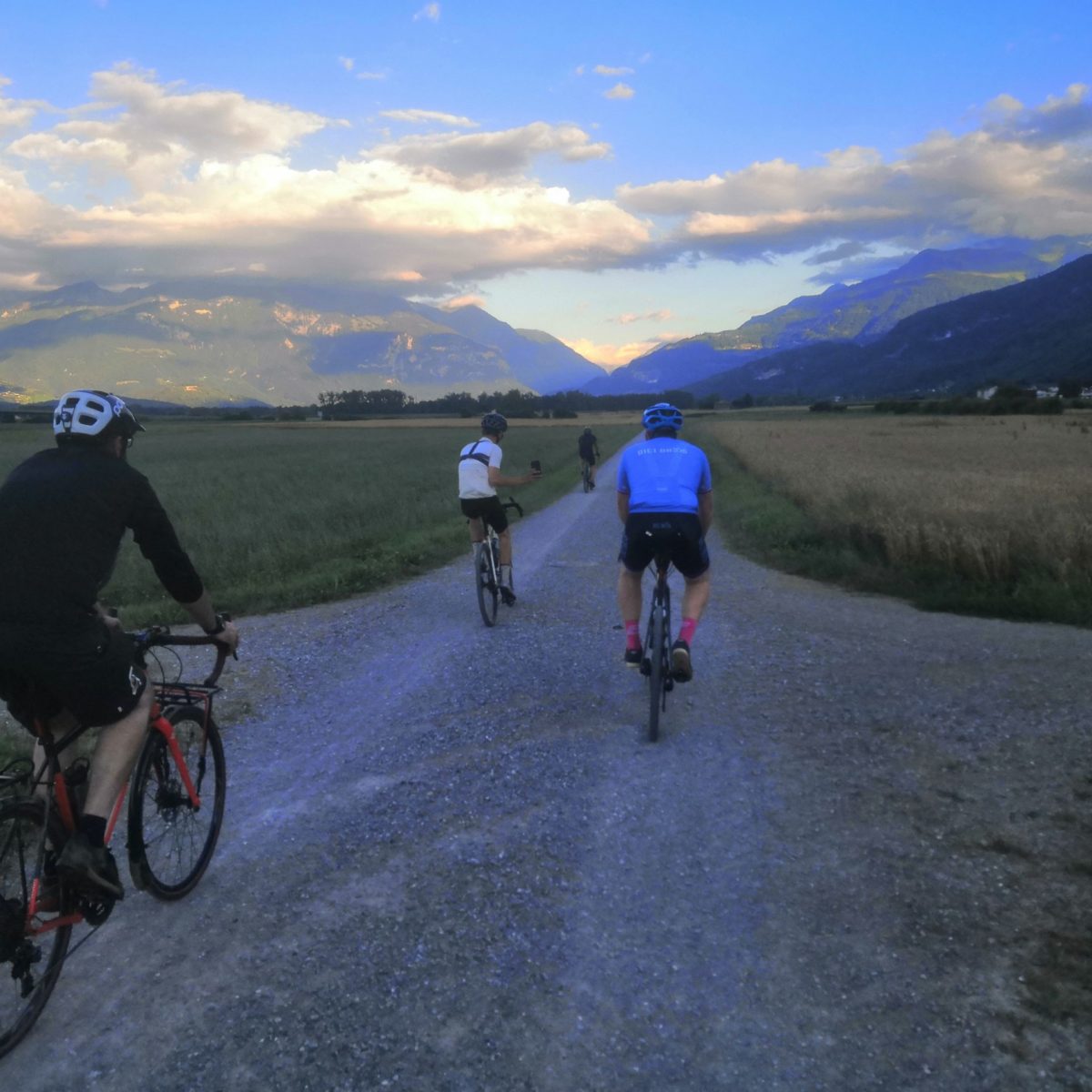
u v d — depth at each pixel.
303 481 26.12
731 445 43.41
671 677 5.52
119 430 2.98
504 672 6.66
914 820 4.11
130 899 3.50
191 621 8.80
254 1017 2.75
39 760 2.89
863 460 30.33
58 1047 2.63
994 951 3.05
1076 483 17.95
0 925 2.54
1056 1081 2.43
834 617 8.55
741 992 2.87
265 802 4.44
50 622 2.61
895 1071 2.50
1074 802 4.20
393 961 3.04
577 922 3.30
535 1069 2.53
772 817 4.18
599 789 4.52
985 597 8.84
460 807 4.31
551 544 14.36
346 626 8.38
